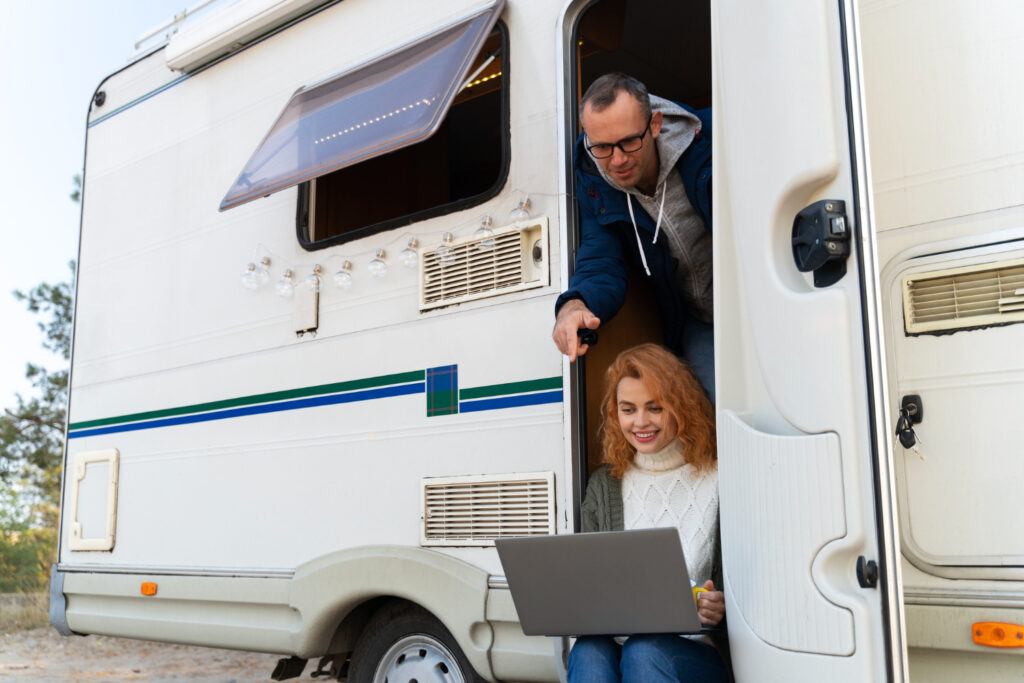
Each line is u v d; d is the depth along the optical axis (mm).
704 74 4648
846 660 1934
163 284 4293
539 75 3145
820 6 2127
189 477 4000
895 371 2219
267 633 3590
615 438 2691
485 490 3053
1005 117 2160
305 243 3740
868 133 2121
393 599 3373
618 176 2781
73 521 4453
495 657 2939
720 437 2287
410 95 3299
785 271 2158
